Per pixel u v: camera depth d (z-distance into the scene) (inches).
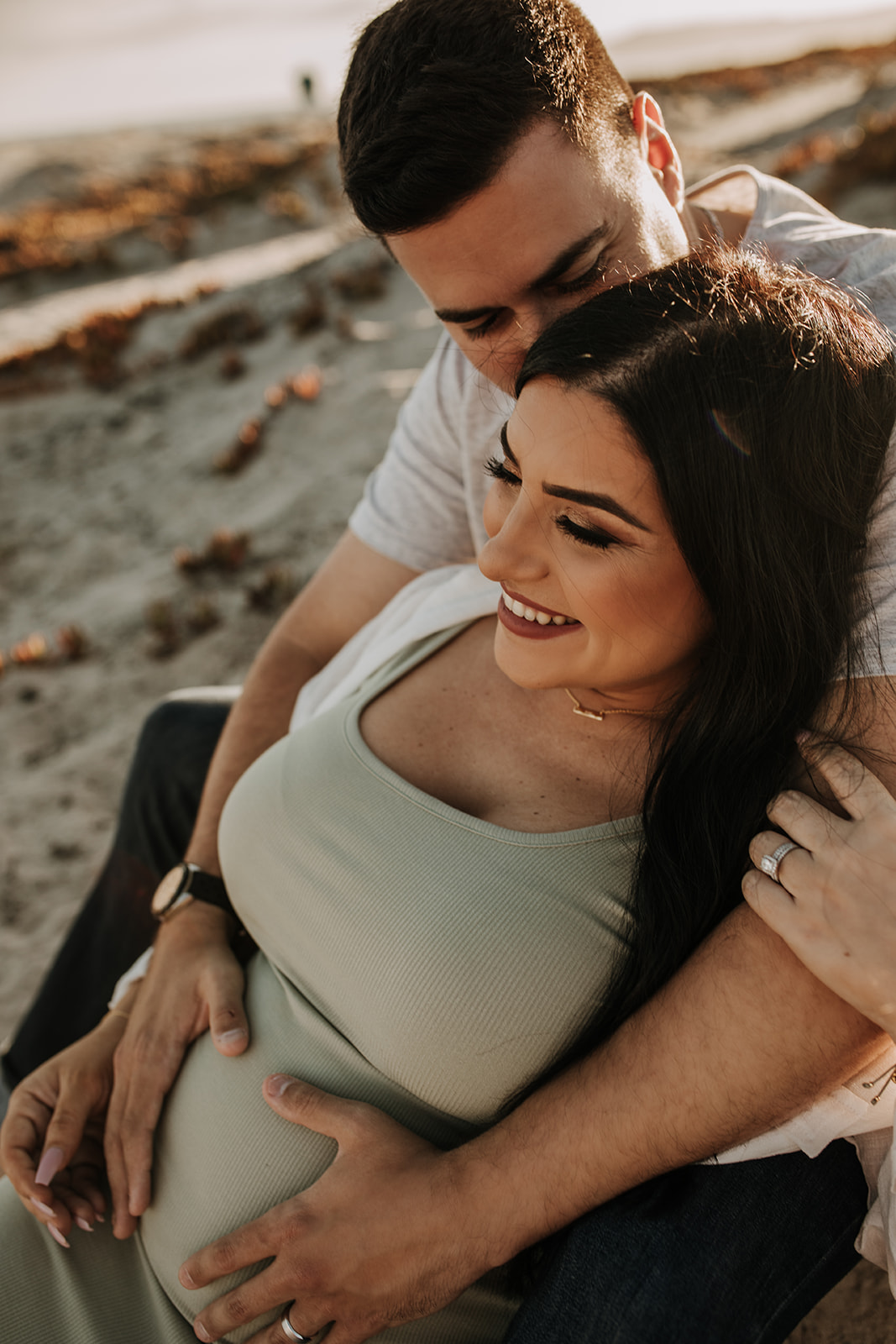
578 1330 44.3
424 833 52.7
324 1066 53.7
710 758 46.6
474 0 51.8
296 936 56.4
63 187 1021.8
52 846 147.3
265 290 455.8
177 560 213.8
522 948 48.5
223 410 322.7
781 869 42.9
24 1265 57.9
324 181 820.6
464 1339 52.6
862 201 385.7
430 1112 51.6
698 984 44.4
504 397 71.0
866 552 45.9
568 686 48.8
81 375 391.9
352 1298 47.5
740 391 40.2
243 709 82.0
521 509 44.2
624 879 49.5
